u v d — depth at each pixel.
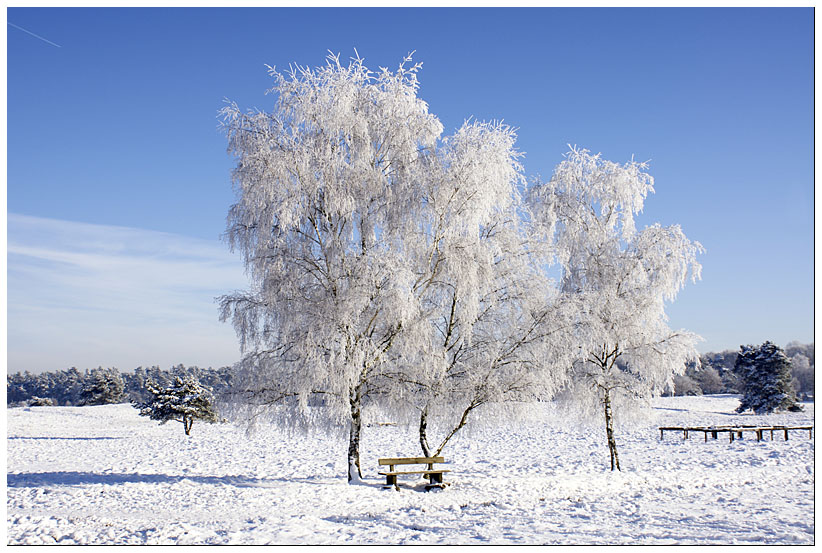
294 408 15.62
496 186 16.25
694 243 19.75
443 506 14.17
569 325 17.11
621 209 20.92
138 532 10.75
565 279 21.06
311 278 16.06
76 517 11.81
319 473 20.28
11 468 21.59
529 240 17.52
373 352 15.47
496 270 17.00
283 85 16.16
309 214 15.93
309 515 12.67
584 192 21.27
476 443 31.02
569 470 20.50
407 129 16.20
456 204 15.98
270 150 15.55
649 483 18.02
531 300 17.02
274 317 15.80
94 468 21.67
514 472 19.66
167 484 15.82
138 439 35.28
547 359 17.36
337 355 14.95
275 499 14.02
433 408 16.58
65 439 35.12
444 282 16.38
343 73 16.28
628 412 19.80
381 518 12.84
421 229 16.27
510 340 17.09
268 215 15.38
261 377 15.95
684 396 81.75
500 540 10.66
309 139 15.70
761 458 23.59
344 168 15.91
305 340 14.78
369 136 16.28
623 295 19.89
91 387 83.25
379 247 15.37
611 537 10.96
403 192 15.80
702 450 27.05
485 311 17.30
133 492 14.63
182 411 41.78
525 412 16.84
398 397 16.00
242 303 15.82
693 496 16.06
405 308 14.12
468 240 15.68
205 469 21.47
